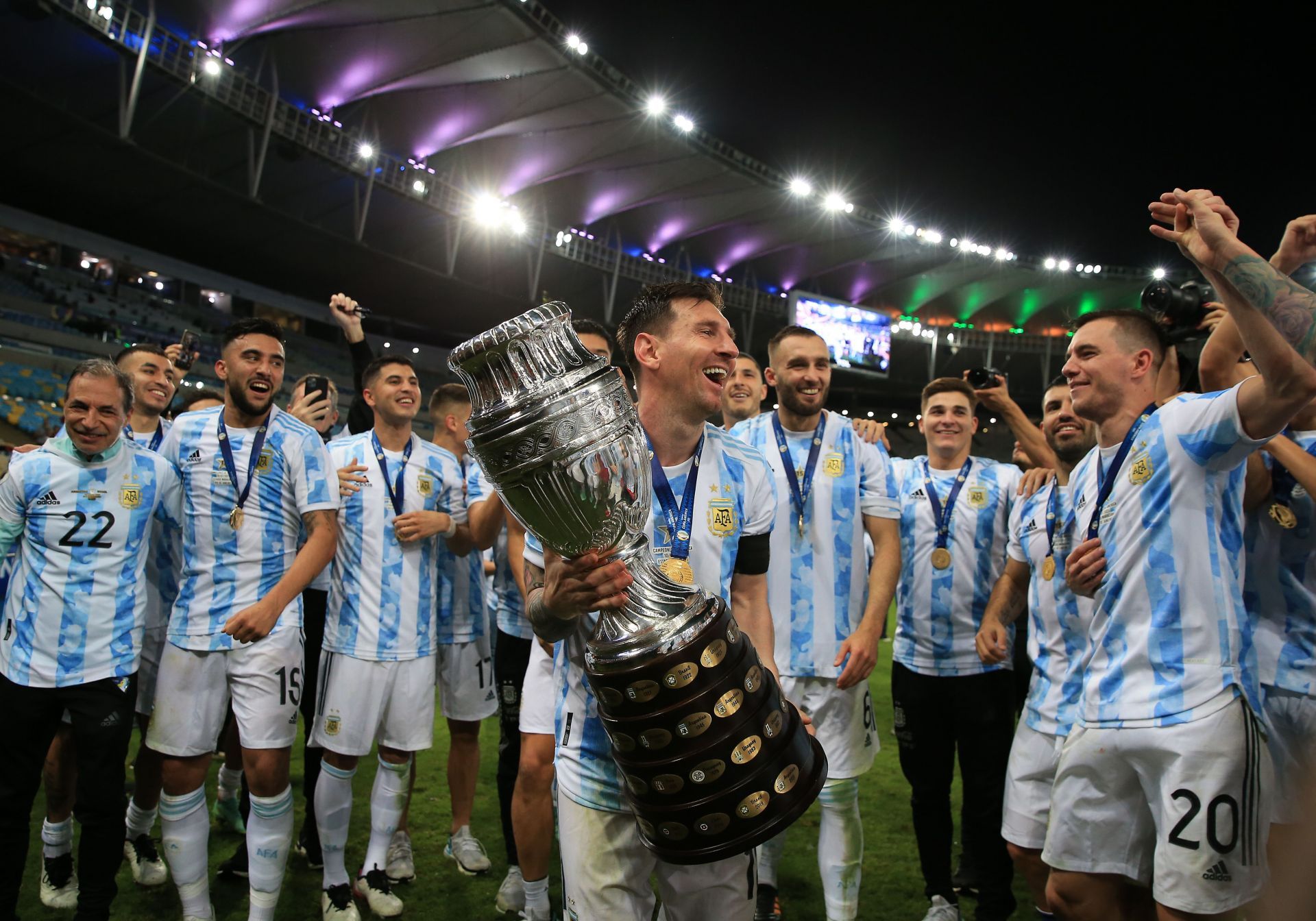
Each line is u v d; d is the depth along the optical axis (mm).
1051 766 2805
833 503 3326
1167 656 2104
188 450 3326
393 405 3750
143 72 20828
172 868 2994
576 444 1432
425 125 28328
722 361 1946
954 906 3291
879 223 35469
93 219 26031
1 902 2896
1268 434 1991
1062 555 2850
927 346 41406
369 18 23672
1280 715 2520
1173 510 2156
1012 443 38719
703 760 1430
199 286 29500
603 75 27031
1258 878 1979
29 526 3016
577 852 1850
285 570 3344
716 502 2027
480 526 3643
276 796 3045
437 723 6262
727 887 1835
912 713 3572
